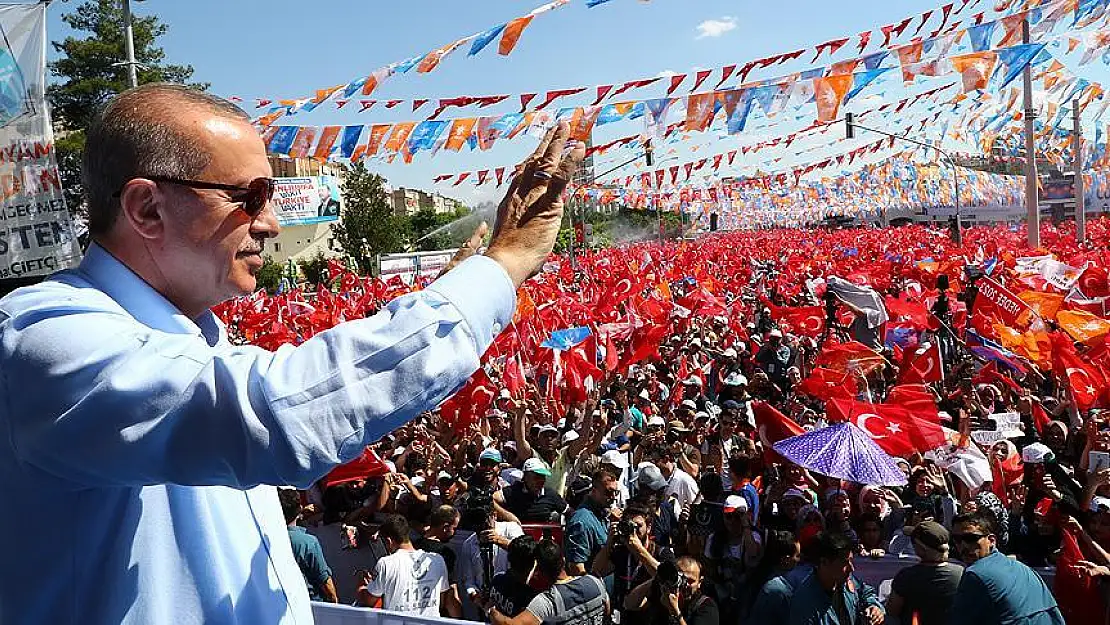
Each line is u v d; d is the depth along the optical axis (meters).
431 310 1.21
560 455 9.71
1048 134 26.27
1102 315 15.65
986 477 8.41
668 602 6.39
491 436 11.62
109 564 1.32
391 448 11.17
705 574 7.30
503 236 1.33
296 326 19.28
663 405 13.28
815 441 8.09
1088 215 66.75
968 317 17.47
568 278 32.25
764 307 23.58
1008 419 10.73
